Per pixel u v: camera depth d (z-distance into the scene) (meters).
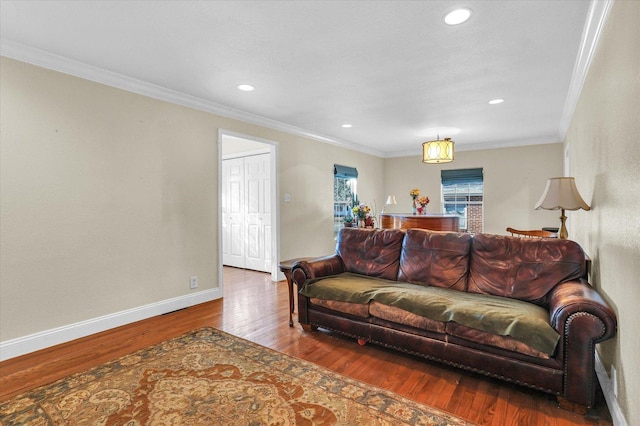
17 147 2.56
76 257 2.88
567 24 2.22
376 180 7.46
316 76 3.12
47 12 2.09
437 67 2.92
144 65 2.88
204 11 2.08
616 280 1.84
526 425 1.76
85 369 2.33
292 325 3.20
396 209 7.56
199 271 3.90
